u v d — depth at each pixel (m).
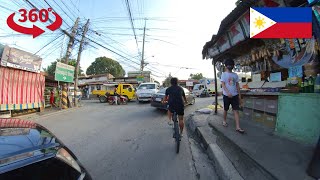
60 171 1.84
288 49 5.22
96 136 6.39
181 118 5.45
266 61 6.46
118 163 4.21
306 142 3.94
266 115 5.50
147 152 4.87
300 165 3.06
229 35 6.30
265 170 2.99
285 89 4.67
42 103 13.46
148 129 7.28
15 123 2.43
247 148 3.86
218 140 5.10
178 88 5.36
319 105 3.73
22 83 11.87
